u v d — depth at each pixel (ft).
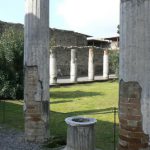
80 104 56.70
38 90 29.55
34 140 29.68
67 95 70.33
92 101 60.70
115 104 56.75
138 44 17.35
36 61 29.43
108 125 38.06
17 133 33.37
